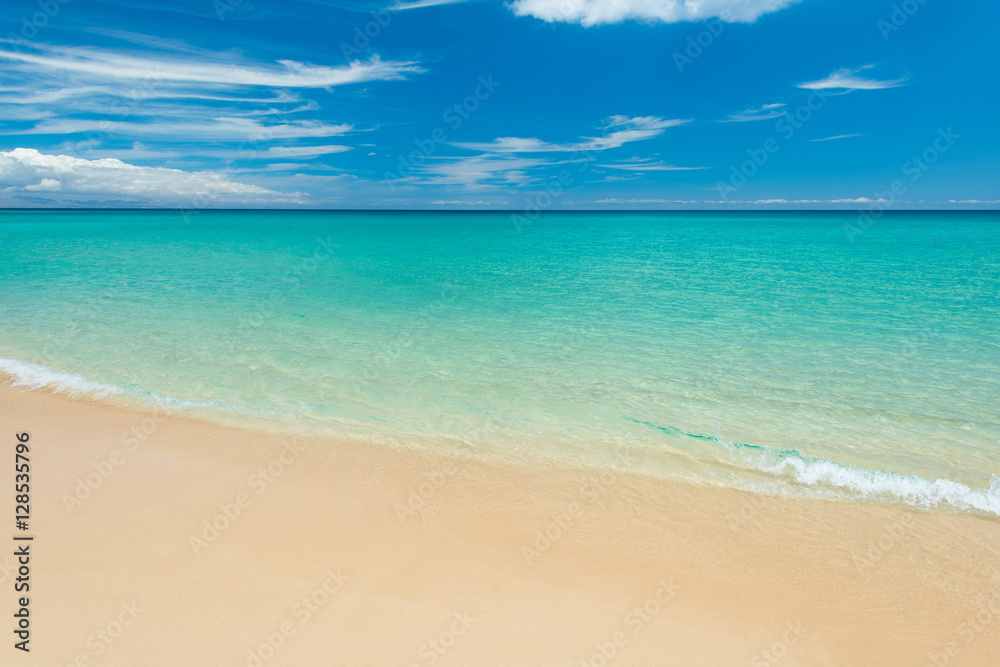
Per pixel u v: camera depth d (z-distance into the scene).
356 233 63.12
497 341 12.60
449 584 4.45
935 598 4.41
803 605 4.33
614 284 21.66
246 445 7.06
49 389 9.00
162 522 5.16
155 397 8.76
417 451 7.03
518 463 6.75
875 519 5.59
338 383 9.65
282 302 17.17
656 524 5.44
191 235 52.28
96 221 91.94
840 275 24.08
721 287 20.77
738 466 6.73
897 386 9.54
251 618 3.97
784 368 10.55
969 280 21.92
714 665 3.75
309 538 5.00
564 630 4.01
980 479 6.42
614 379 9.97
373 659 3.68
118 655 3.59
